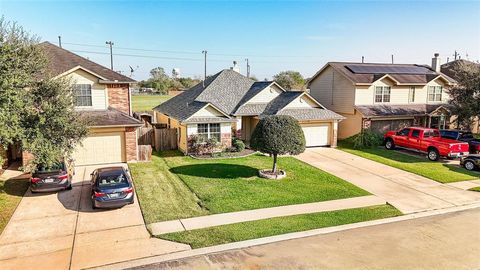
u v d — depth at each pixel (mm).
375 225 11938
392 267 9070
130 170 18438
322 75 31875
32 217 11977
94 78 20906
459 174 18922
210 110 23172
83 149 19281
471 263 9344
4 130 10594
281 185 16312
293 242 10453
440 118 30875
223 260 9305
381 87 28938
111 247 9898
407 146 24438
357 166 20547
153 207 13117
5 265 8828
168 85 89812
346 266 9086
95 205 12430
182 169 18859
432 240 10773
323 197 14781
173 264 9062
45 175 14031
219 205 13461
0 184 15508
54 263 8977
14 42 11859
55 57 21891
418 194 15430
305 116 25516
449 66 37875
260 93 27547
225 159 21562
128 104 22312
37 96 12602
